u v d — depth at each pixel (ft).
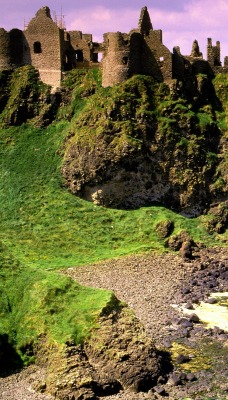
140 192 283.59
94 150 280.51
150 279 221.25
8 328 156.97
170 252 248.52
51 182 285.84
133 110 290.56
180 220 270.87
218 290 216.13
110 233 259.80
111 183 279.49
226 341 169.68
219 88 319.68
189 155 288.30
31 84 326.65
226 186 287.69
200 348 165.17
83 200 281.13
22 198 278.46
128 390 141.18
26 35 332.19
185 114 296.71
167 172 285.43
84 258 240.94
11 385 141.69
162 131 287.89
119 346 147.95
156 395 138.92
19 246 247.09
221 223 278.67
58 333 151.84
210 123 302.25
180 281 221.46
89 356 148.05
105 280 216.95
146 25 321.32
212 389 142.20
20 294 167.94
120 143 279.28
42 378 142.82
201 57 331.36
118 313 158.81
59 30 325.42
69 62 335.88
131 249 248.93
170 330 176.76
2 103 329.93
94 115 292.40
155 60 307.99
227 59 326.85
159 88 302.66
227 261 243.60
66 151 292.81
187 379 146.61
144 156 281.33
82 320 155.22
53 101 323.57
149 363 146.51
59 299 163.22
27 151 306.14
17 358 151.02
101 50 347.36
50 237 254.88
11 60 334.65
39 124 320.50
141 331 155.02
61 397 134.82
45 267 228.43
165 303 199.11
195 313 192.34
